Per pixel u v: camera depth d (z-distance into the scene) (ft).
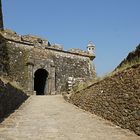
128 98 34.78
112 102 40.70
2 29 113.50
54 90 116.67
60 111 54.34
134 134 31.35
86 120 42.42
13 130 32.81
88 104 55.11
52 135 30.27
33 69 112.68
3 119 41.04
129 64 38.99
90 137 29.35
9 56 107.34
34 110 55.01
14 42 111.65
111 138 28.89
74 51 131.85
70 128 35.06
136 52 40.40
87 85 60.80
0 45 101.65
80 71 131.13
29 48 115.85
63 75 123.13
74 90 80.23
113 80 41.09
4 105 44.65
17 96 62.23
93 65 139.44
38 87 125.29
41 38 121.29
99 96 47.70
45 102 73.20
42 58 117.08
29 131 32.40
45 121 40.75
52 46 123.95
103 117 44.73
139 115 31.32
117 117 38.14
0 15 117.29
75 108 60.59
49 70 117.50
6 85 46.88
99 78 54.08
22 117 44.39
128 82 35.32
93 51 140.56
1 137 28.60
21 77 108.47
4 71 99.81
